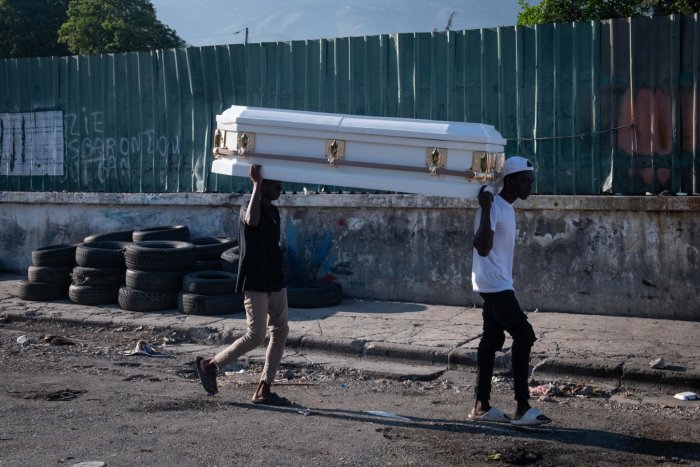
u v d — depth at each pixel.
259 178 6.43
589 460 5.43
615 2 17.19
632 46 10.48
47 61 14.73
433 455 5.44
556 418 6.57
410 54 11.77
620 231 10.40
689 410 6.99
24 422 6.01
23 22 31.94
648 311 10.30
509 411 6.84
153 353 9.17
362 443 5.67
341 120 6.28
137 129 13.97
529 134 11.11
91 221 14.16
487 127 6.07
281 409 6.63
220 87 13.21
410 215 11.60
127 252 11.45
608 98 10.66
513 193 6.14
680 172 10.34
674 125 10.32
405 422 6.30
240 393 7.22
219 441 5.62
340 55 12.25
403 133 6.08
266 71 12.83
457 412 6.70
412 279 11.64
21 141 15.03
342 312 10.90
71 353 9.11
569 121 10.88
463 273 11.30
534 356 8.38
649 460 5.46
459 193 6.01
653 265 10.26
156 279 11.22
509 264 6.14
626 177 10.62
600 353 8.44
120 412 6.38
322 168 6.32
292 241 12.35
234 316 10.80
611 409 7.01
